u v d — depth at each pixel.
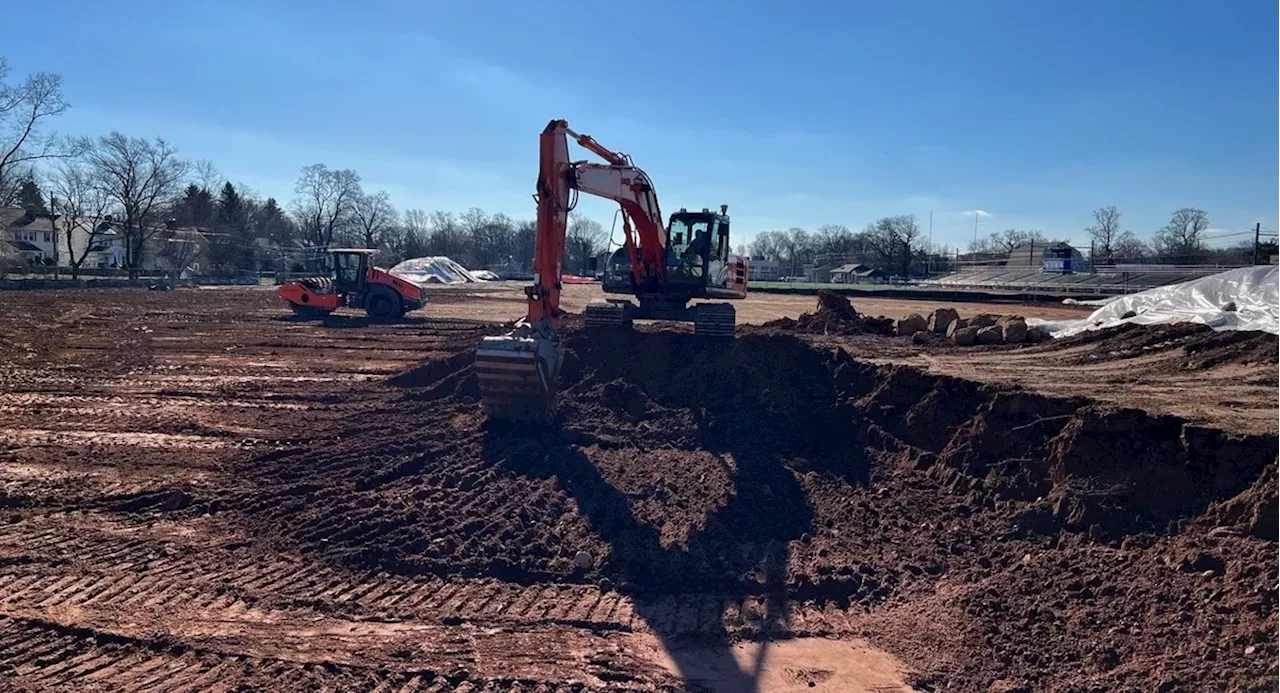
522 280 88.00
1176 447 8.35
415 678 6.02
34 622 6.63
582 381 14.10
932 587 7.64
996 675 6.17
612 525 8.81
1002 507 9.03
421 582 7.62
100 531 8.56
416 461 10.72
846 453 11.08
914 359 16.09
